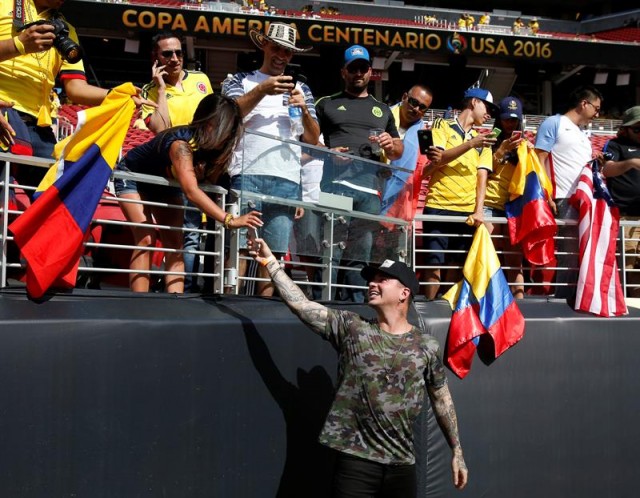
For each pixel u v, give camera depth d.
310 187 4.63
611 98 23.44
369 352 3.71
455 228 5.54
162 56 5.13
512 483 4.85
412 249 5.23
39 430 3.38
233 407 3.92
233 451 3.90
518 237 5.64
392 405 3.67
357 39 18.17
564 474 5.02
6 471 3.28
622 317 5.41
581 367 5.19
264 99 4.76
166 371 3.73
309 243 4.65
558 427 5.05
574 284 5.58
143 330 3.69
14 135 3.84
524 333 5.06
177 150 4.05
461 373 4.80
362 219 4.89
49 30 3.77
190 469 3.75
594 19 25.62
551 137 5.97
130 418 3.61
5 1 4.11
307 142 4.88
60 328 3.48
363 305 4.78
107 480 3.51
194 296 4.23
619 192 6.07
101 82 20.44
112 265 5.02
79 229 3.71
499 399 4.91
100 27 16.94
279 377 4.11
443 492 4.61
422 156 5.76
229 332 3.96
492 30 22.48
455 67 21.39
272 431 4.04
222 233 4.38
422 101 5.69
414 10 24.16
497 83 22.00
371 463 3.65
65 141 3.89
